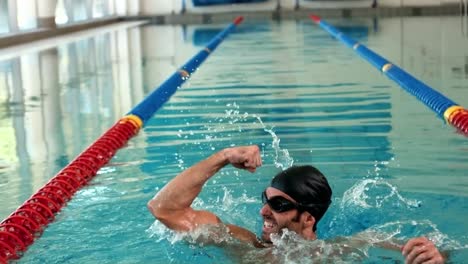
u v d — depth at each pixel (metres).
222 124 4.43
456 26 12.16
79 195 2.96
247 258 2.04
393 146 3.69
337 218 2.56
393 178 3.08
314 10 17.41
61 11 14.60
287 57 8.32
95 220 2.61
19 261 2.23
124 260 2.19
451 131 4.00
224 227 2.20
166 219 2.20
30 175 3.40
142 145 3.95
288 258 2.01
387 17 15.90
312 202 2.06
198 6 17.95
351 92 5.49
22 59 9.09
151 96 5.46
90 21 15.60
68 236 2.44
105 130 4.45
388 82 5.97
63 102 5.59
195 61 8.01
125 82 6.68
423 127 4.13
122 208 2.75
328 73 6.70
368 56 7.92
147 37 12.43
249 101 5.25
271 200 2.07
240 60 8.16
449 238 2.29
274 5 17.86
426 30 11.52
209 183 3.05
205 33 13.02
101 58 9.02
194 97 5.55
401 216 2.57
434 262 1.72
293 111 4.77
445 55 7.89
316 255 2.03
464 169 3.19
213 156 2.21
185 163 3.51
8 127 4.62
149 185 3.10
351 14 17.19
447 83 5.82
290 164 3.38
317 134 4.02
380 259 2.03
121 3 17.88
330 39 10.80
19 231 2.44
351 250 2.08
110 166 3.49
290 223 2.08
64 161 3.67
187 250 2.16
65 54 9.70
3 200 2.99
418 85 5.55
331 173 3.21
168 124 4.51
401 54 8.16
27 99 5.81
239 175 3.18
